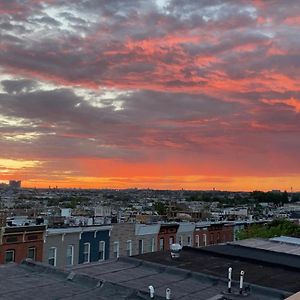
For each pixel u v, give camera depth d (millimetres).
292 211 148750
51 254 42938
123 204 167500
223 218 82375
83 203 159875
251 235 58969
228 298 15148
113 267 20141
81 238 45531
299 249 27656
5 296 14328
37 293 14766
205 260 22953
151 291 14477
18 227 40094
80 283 15969
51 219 52188
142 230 52688
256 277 19812
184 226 59406
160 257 23281
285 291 16500
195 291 16688
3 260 39062
